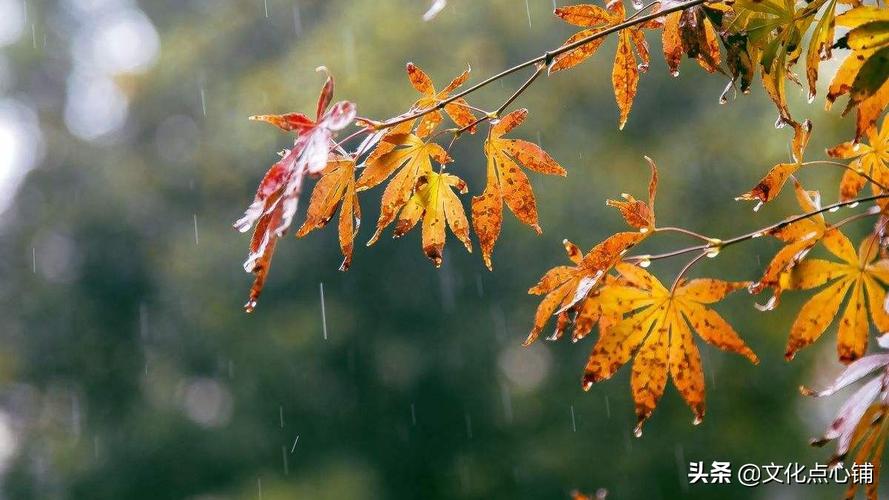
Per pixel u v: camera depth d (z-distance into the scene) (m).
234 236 9.80
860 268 1.60
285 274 9.59
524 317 9.18
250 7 9.99
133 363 10.69
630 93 1.66
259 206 1.28
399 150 1.56
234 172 9.72
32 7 12.93
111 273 10.77
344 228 1.50
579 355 9.18
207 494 10.05
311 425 9.82
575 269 1.59
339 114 1.27
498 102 8.35
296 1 9.84
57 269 11.39
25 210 11.36
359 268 9.46
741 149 7.69
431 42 8.52
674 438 8.56
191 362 10.04
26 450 10.92
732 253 7.84
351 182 1.50
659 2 1.57
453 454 9.53
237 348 9.74
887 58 1.34
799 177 7.08
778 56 1.52
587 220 8.31
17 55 12.67
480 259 9.14
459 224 1.60
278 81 8.94
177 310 10.33
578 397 9.09
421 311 9.42
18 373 11.02
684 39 1.58
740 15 1.52
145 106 10.52
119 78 10.71
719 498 8.30
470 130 1.56
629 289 1.60
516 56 8.69
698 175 8.04
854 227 6.75
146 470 10.11
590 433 8.98
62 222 10.91
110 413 10.89
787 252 1.60
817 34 1.45
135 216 10.66
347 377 9.77
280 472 9.85
